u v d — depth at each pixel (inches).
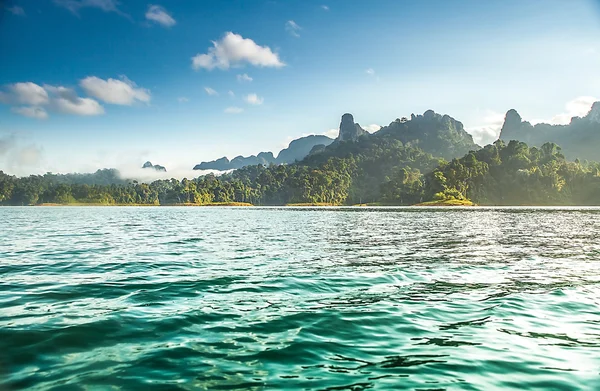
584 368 271.7
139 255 829.8
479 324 370.0
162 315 388.8
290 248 978.7
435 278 591.8
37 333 331.3
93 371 261.0
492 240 1215.6
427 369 268.5
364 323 369.4
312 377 255.0
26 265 687.7
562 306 434.0
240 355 291.1
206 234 1437.0
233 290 502.3
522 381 250.7
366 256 834.2
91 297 460.4
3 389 233.5
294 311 407.8
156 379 250.2
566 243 1125.7
